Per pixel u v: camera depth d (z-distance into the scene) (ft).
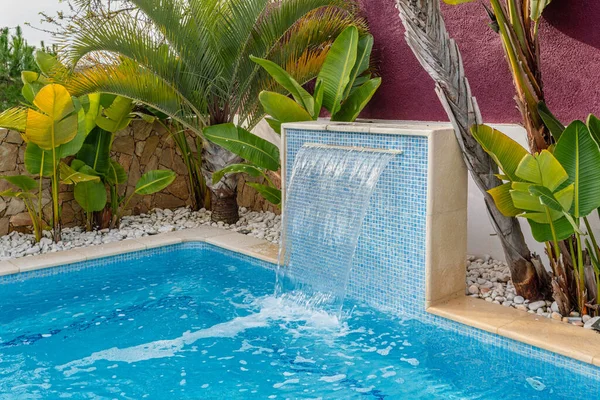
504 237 15.08
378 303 16.53
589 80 16.58
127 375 12.90
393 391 11.97
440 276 15.30
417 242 15.23
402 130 15.01
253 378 12.65
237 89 23.03
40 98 18.57
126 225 24.63
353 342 14.32
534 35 13.82
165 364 13.37
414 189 15.10
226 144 20.53
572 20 16.71
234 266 20.70
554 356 12.65
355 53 20.27
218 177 21.56
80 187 22.30
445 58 14.30
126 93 20.71
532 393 11.75
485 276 17.39
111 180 23.26
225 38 21.94
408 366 13.02
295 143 18.39
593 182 12.44
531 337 13.08
